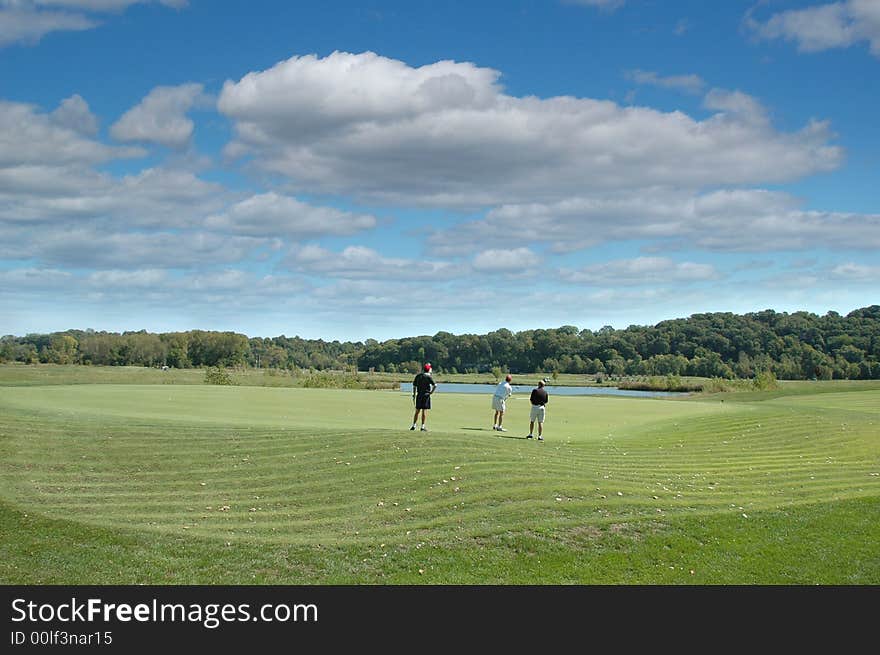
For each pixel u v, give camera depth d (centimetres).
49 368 8512
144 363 12900
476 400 4616
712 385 7569
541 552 1454
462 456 2120
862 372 11544
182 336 13200
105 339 13012
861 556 1520
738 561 1484
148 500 1716
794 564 1481
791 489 1998
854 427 3062
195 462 2055
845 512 1745
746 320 16012
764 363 12675
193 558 1360
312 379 7000
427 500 1733
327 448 2211
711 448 2686
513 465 2055
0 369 7756
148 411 3061
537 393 2714
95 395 3734
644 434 3028
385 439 2306
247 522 1583
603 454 2470
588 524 1585
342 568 1352
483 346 15675
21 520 1482
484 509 1664
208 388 4616
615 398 5181
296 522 1586
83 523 1482
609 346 15550
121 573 1295
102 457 2055
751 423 3183
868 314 15475
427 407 2592
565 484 1880
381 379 9394
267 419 2939
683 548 1518
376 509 1675
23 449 2053
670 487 1977
